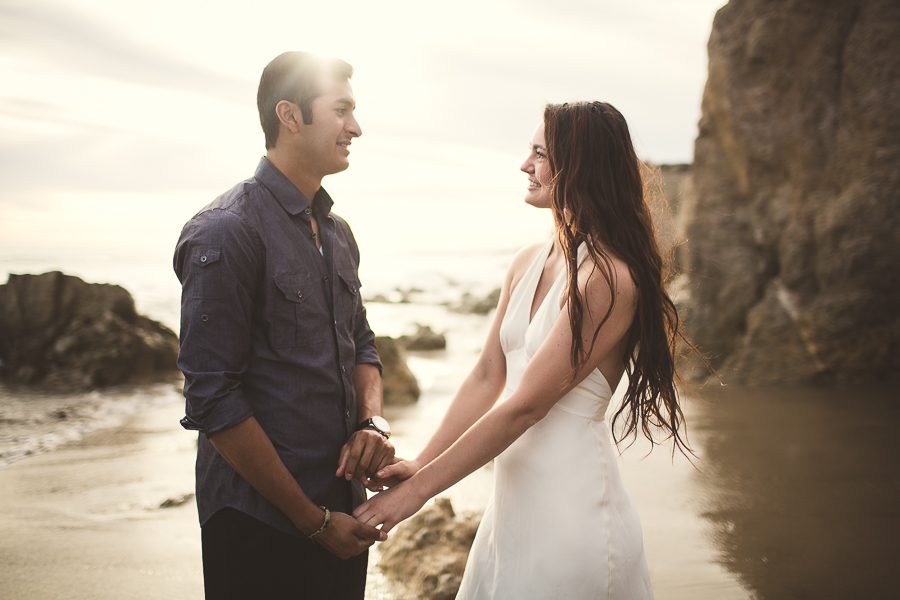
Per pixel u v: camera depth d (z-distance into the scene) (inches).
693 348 89.4
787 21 293.3
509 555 73.3
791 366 279.6
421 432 219.9
